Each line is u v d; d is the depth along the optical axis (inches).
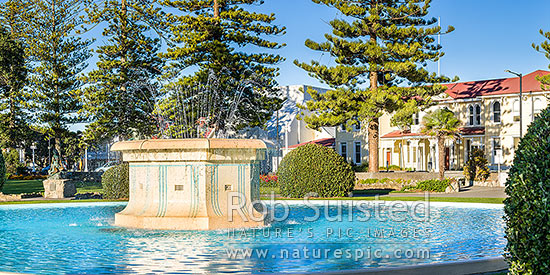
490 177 1402.6
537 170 238.5
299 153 898.1
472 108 1841.8
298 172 885.2
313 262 333.1
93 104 1614.2
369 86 1466.5
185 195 499.5
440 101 1878.7
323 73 1363.2
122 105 1626.5
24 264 332.2
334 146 2145.7
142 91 1646.2
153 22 1657.2
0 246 404.8
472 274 302.5
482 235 457.1
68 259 349.4
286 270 309.1
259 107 1599.4
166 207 502.3
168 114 1525.6
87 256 359.6
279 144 2046.0
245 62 1536.7
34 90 1674.5
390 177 1416.1
